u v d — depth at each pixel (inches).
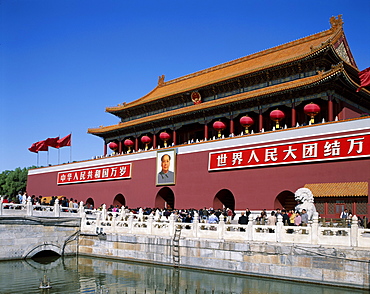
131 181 2401.6
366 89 2022.6
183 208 2065.7
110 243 1561.3
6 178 4655.5
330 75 1706.4
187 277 1221.1
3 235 1503.4
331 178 1544.0
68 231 1684.3
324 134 1589.6
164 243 1374.3
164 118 2471.7
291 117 2084.2
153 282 1194.0
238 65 2518.5
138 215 1573.6
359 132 1496.1
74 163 2834.6
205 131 2295.8
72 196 2817.4
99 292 1109.1
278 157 1710.1
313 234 1089.4
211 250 1255.5
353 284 995.9
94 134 3034.0
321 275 1046.4
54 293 1101.1
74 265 1470.2
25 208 1648.6
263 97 1980.8
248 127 2101.4
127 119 2960.1
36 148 2933.1
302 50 2133.4
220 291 1066.7
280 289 1051.9
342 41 2132.1
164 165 2204.7
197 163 2042.3
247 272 1171.9
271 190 1717.5
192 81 2746.1
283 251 1112.2
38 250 1584.6
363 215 1429.6
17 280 1244.5
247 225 1215.6
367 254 984.9
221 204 1980.8
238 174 1852.9
